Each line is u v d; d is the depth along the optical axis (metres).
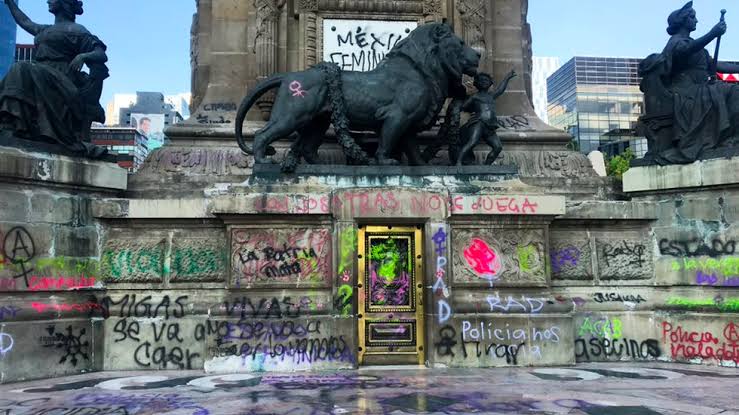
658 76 10.15
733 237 9.05
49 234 8.35
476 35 11.34
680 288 9.53
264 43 10.85
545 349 8.69
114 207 8.88
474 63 9.54
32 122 8.44
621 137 73.25
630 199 10.38
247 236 8.60
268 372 8.17
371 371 8.20
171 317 8.72
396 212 8.70
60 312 8.20
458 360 8.52
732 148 9.12
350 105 9.12
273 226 8.66
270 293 8.54
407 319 8.81
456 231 8.89
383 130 9.16
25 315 7.86
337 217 8.62
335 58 10.98
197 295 8.90
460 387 6.96
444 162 10.73
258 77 10.80
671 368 8.66
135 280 8.85
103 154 9.25
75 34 9.51
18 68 8.32
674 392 6.71
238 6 11.27
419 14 11.27
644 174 10.02
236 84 11.08
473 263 8.84
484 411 5.68
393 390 6.76
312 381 7.38
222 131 10.55
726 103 9.42
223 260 8.98
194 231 9.07
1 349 7.57
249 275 8.52
